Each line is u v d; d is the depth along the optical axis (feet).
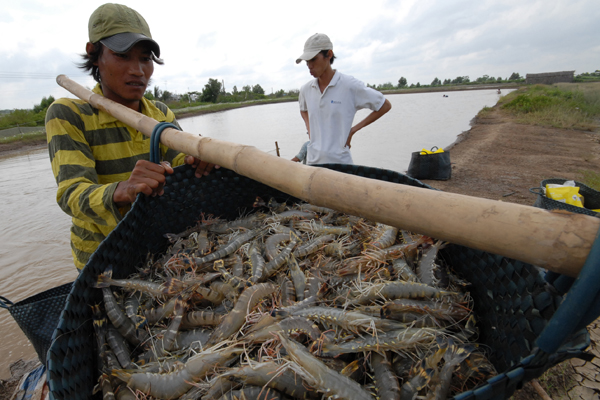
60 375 4.51
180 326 7.09
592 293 2.80
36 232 27.22
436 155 33.22
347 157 18.43
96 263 6.46
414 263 8.54
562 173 34.63
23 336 15.57
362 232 9.61
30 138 96.99
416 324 6.40
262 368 5.54
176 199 9.00
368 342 5.93
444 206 3.72
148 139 9.84
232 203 10.62
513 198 27.61
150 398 5.62
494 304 6.07
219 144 6.81
